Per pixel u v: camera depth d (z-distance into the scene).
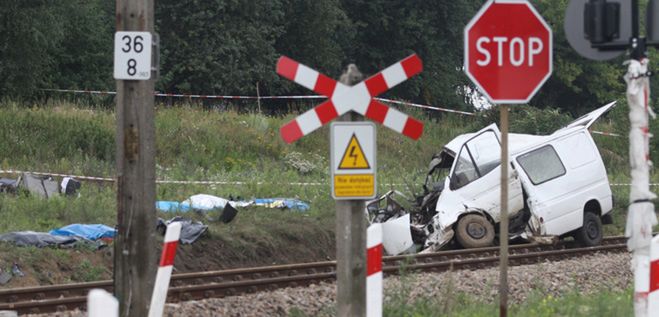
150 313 18.69
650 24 17.42
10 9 75.62
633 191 17.09
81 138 57.47
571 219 43.56
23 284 30.36
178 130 62.81
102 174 50.72
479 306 25.30
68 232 35.00
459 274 32.62
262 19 99.31
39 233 33.56
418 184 55.88
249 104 96.25
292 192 50.56
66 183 44.28
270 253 38.97
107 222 39.22
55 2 79.94
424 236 43.47
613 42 17.55
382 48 116.69
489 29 18.16
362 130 17.80
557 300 25.81
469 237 42.31
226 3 94.31
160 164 57.72
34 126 57.22
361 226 18.19
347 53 115.69
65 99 80.75
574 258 40.19
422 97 118.69
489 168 43.34
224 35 94.88
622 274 35.78
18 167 50.44
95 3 90.00
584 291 31.11
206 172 56.00
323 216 44.16
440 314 23.28
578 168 44.16
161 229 36.75
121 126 21.78
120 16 21.67
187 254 35.91
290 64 17.72
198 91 95.50
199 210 41.16
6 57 77.56
